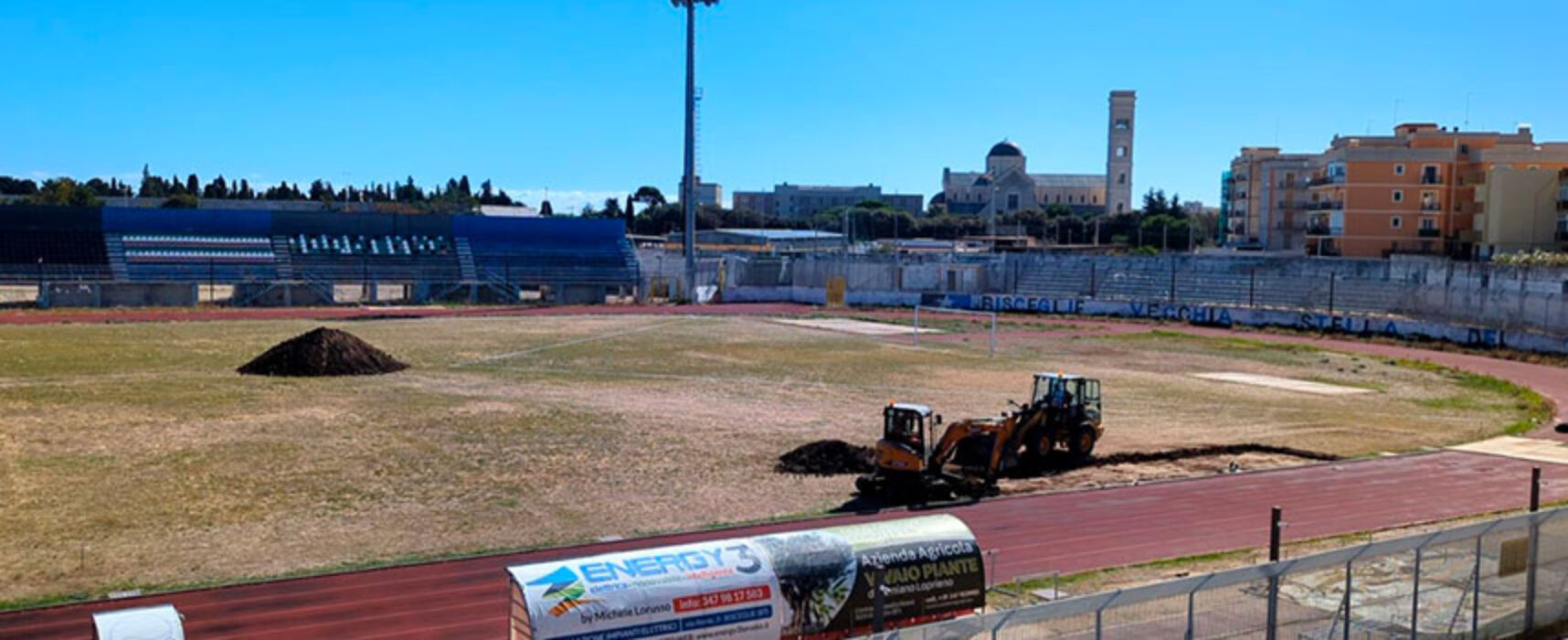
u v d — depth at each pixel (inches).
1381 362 2920.8
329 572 1033.5
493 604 963.3
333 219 4965.6
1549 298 3105.3
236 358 2504.9
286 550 1100.5
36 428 1651.1
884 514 1279.5
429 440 1631.4
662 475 1454.2
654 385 2265.0
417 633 898.1
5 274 4239.7
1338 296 3959.2
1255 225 6712.6
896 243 7411.4
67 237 4532.5
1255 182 6707.7
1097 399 1640.0
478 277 4992.6
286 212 4901.6
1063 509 1323.8
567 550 1115.3
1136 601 693.9
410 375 2313.0
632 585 685.3
